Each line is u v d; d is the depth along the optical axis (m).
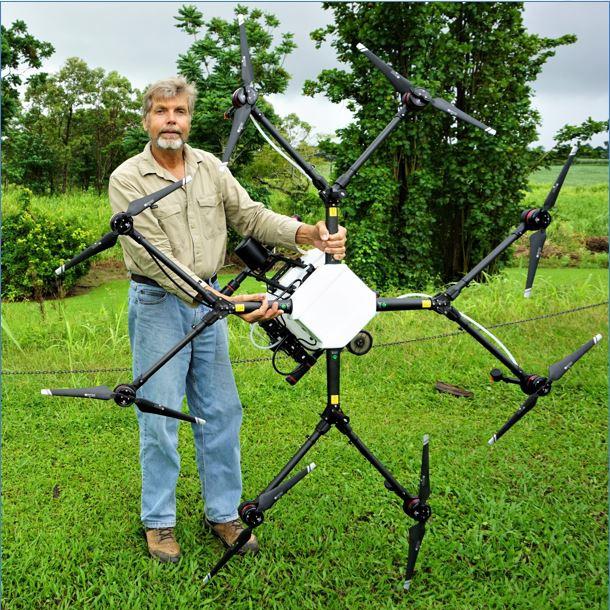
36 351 5.75
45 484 3.37
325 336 2.08
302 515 3.03
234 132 2.04
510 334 5.79
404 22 8.52
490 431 3.92
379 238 8.95
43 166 18.20
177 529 2.95
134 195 2.46
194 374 2.75
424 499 2.29
